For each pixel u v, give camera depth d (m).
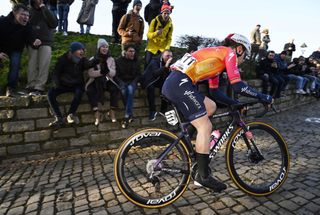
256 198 2.55
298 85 8.63
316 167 3.34
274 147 2.78
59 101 4.64
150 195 2.61
